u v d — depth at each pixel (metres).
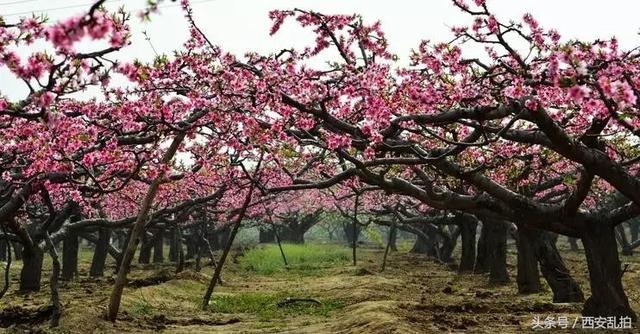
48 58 6.29
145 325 14.26
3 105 7.04
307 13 11.09
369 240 72.56
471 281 24.53
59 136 10.57
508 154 13.59
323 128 12.27
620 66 8.22
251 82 10.84
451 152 9.94
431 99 9.55
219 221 40.66
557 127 9.58
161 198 20.86
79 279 26.73
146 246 37.97
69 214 18.95
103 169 17.34
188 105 11.66
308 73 11.13
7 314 14.77
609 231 11.22
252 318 15.58
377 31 11.17
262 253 40.38
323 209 48.78
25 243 19.33
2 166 11.41
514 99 9.08
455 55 9.73
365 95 9.95
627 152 13.51
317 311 16.05
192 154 16.16
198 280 23.98
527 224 11.84
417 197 12.36
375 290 19.81
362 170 12.18
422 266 34.50
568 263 32.84
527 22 9.41
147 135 12.98
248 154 14.27
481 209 12.08
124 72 6.82
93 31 4.46
